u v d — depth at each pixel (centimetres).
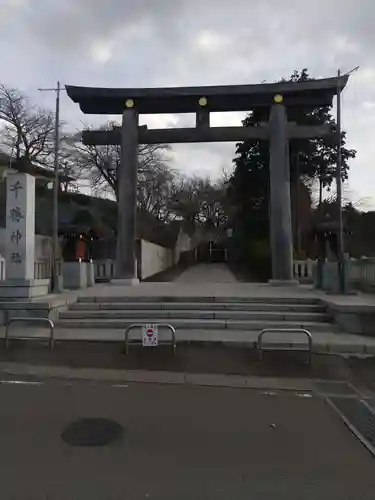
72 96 1761
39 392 655
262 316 1129
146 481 389
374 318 1036
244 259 3297
